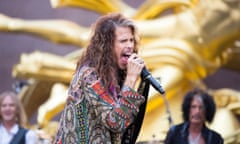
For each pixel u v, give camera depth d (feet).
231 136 57.57
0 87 84.53
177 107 59.31
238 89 79.56
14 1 85.71
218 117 60.49
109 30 22.65
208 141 36.65
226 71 79.66
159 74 59.77
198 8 61.05
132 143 22.81
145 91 23.07
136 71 22.15
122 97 21.76
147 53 60.70
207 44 60.64
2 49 85.56
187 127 36.99
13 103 40.57
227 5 60.34
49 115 60.34
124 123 21.58
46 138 42.98
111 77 22.33
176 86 59.67
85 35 63.98
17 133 39.52
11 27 65.00
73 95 22.25
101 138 21.94
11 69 84.94
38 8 85.25
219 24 60.39
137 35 23.03
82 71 22.40
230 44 61.62
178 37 61.05
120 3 65.72
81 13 84.23
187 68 60.18
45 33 64.69
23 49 84.99
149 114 57.72
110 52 22.57
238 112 61.62
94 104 21.90
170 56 60.13
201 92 38.47
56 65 61.98
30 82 68.54
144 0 82.84
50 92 68.03
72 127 22.06
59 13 84.69
